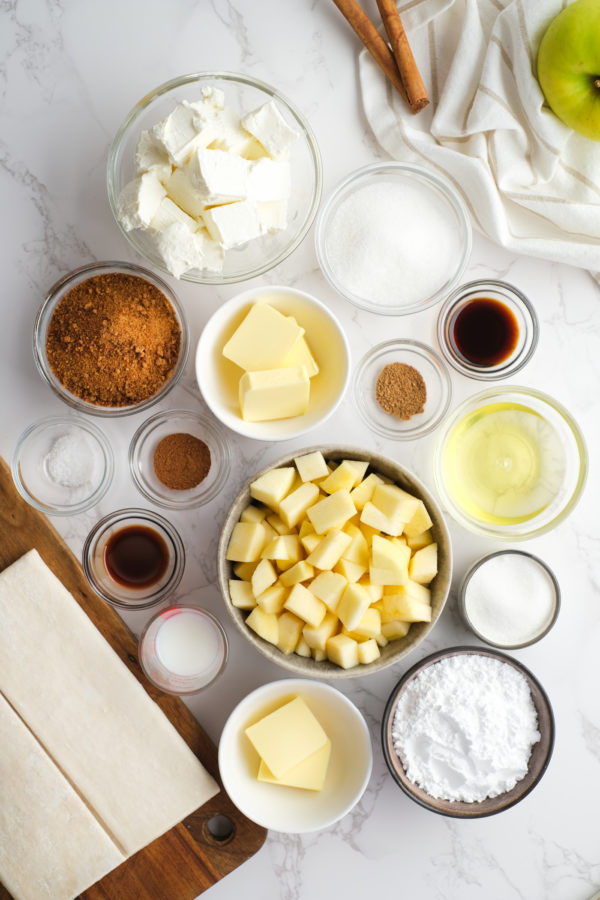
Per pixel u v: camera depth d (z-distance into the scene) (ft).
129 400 2.84
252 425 2.79
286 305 2.77
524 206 2.86
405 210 2.84
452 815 2.72
